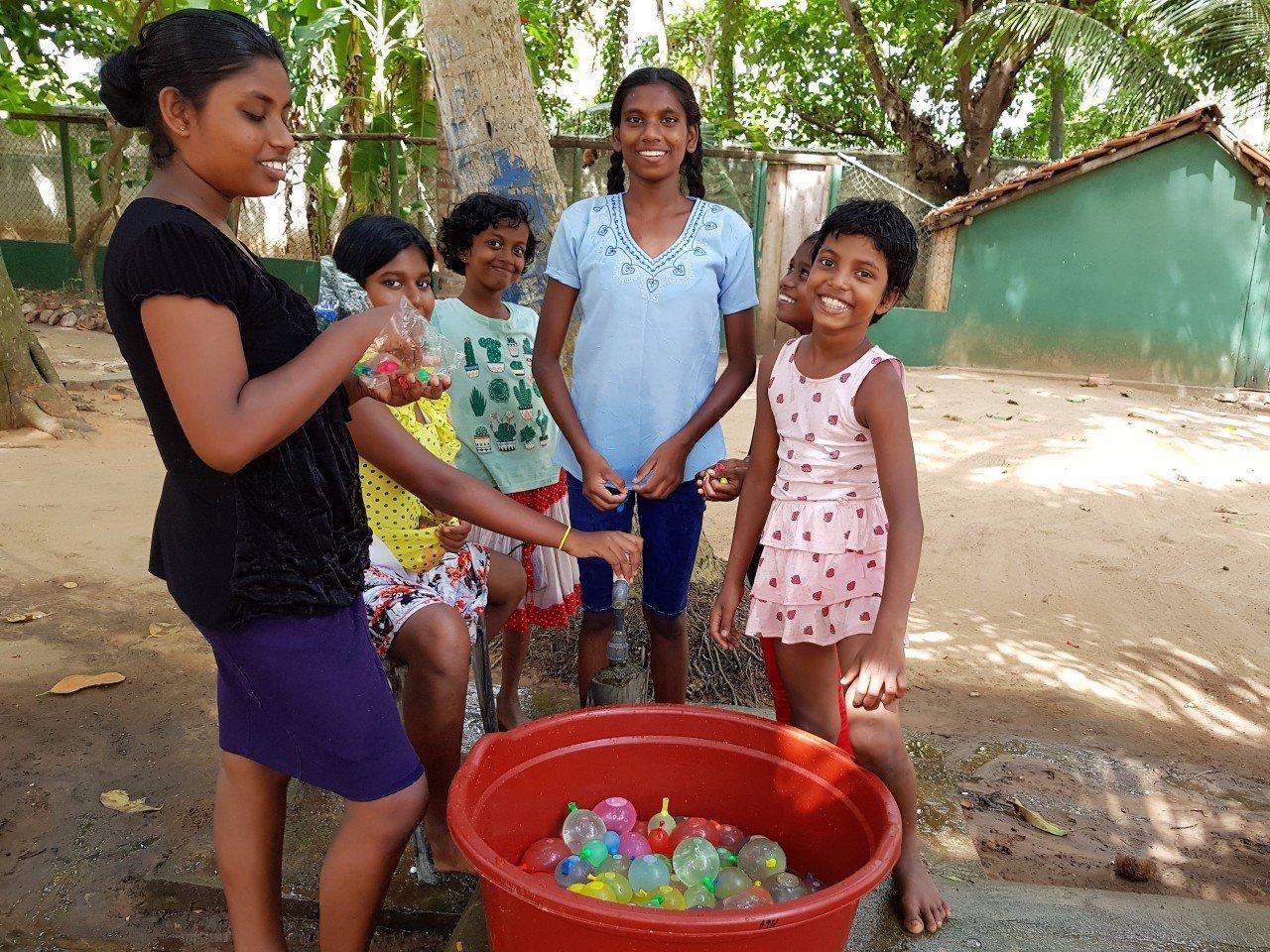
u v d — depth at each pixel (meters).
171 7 10.98
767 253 11.84
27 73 11.73
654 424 2.76
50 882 2.59
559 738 2.27
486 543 3.07
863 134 17.75
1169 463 7.76
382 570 2.38
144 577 4.67
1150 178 10.83
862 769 2.08
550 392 2.79
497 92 3.74
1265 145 14.28
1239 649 4.59
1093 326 11.32
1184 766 3.58
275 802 1.95
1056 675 4.26
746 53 17.33
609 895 1.93
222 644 1.74
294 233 13.29
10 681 3.62
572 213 2.81
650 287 2.69
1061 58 14.10
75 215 13.48
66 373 8.75
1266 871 2.97
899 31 16.52
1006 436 8.38
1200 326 11.02
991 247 11.44
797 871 2.28
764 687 3.65
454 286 6.61
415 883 2.50
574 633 3.86
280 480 1.69
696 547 2.89
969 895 2.40
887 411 2.16
